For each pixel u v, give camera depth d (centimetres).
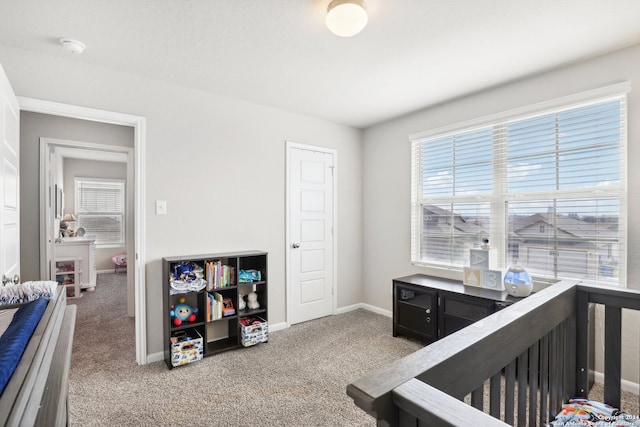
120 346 296
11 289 135
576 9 177
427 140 349
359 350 289
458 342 101
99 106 246
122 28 196
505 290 269
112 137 372
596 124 236
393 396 73
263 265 313
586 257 241
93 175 661
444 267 330
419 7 175
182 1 171
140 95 264
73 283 484
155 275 271
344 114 362
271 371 250
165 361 266
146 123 267
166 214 276
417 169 361
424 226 353
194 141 290
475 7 175
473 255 290
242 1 171
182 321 275
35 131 327
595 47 218
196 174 292
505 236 287
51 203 381
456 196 324
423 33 201
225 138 308
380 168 397
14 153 207
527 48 219
